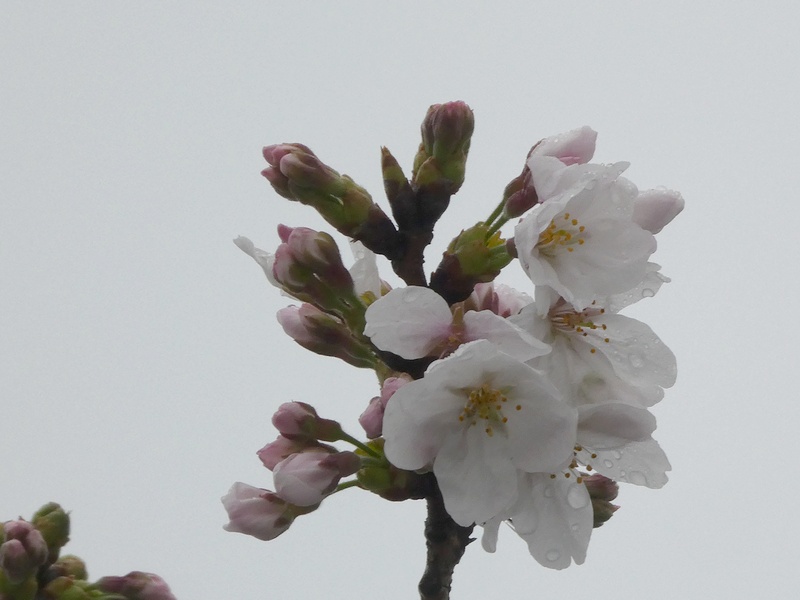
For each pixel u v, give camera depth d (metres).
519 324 0.57
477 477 0.57
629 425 0.57
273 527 0.58
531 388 0.57
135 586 0.56
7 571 0.54
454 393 0.57
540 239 0.57
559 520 0.57
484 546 0.57
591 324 0.58
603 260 0.57
